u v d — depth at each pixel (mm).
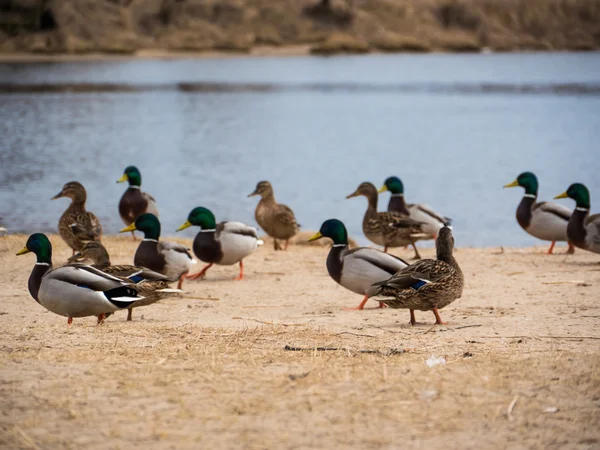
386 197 31266
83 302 10766
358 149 44750
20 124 52062
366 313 12422
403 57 156250
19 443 6129
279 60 143375
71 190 17328
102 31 150000
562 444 6117
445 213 27016
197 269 17172
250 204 28266
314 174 36062
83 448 6055
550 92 83375
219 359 8414
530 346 9492
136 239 20328
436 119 60438
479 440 6184
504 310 12227
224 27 163125
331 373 7750
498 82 96938
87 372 7805
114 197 28875
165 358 8438
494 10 184625
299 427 6406
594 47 182000
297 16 169750
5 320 11805
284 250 19875
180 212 26656
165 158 39875
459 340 9922
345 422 6500
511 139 48906
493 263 17281
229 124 56156
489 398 7004
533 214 18656
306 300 13664
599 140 48094
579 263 17250
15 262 16609
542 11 185875
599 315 11727
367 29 172000
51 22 146375
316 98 76750
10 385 7406
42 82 88438
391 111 66250
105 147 43094
